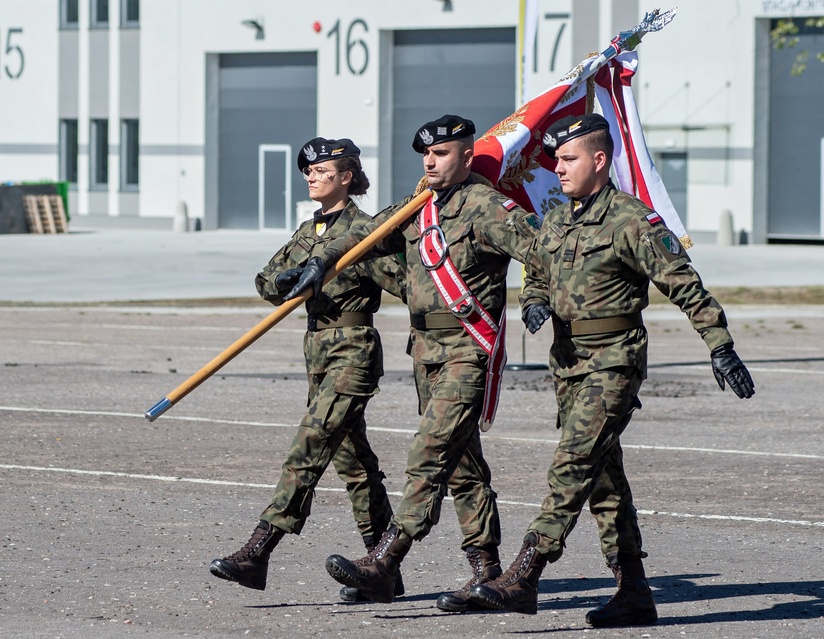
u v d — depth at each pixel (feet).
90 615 39.32
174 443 70.90
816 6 248.93
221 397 88.38
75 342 121.49
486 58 283.79
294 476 39.99
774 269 203.21
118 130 321.11
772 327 136.87
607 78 49.80
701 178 262.26
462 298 38.50
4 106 333.83
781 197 262.26
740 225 260.21
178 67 311.88
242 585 41.06
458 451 38.70
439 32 287.28
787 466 65.10
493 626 38.42
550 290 37.81
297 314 150.82
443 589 42.88
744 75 256.52
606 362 36.78
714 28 257.96
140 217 319.88
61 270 205.16
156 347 118.21
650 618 38.75
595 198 37.35
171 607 40.24
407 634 37.47
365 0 289.74
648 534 50.93
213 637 37.06
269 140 308.40
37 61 329.72
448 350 39.06
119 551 47.60
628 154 50.83
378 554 37.91
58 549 47.78
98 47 321.93
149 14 313.94
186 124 312.50
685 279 35.94
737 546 48.96
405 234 40.06
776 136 261.24
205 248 253.24
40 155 331.16
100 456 66.95
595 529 52.42
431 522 38.19
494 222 38.19
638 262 36.45
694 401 87.30
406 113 291.79
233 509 55.06
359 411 40.78
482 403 38.88
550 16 268.82
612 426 36.91
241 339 39.40
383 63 290.35
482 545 40.50
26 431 74.23
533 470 64.08
